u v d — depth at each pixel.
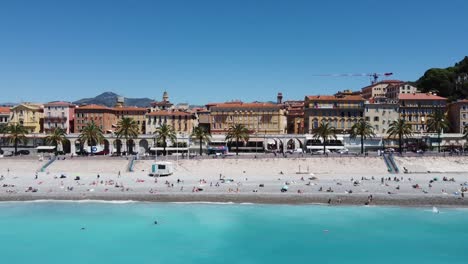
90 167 164.62
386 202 113.69
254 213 107.31
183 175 152.00
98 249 84.62
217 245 86.31
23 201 119.88
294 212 107.81
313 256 80.44
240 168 164.88
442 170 161.88
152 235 92.06
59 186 131.12
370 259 78.88
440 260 78.19
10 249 84.69
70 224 99.38
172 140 191.38
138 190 124.94
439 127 194.12
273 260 78.88
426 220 100.38
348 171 161.50
